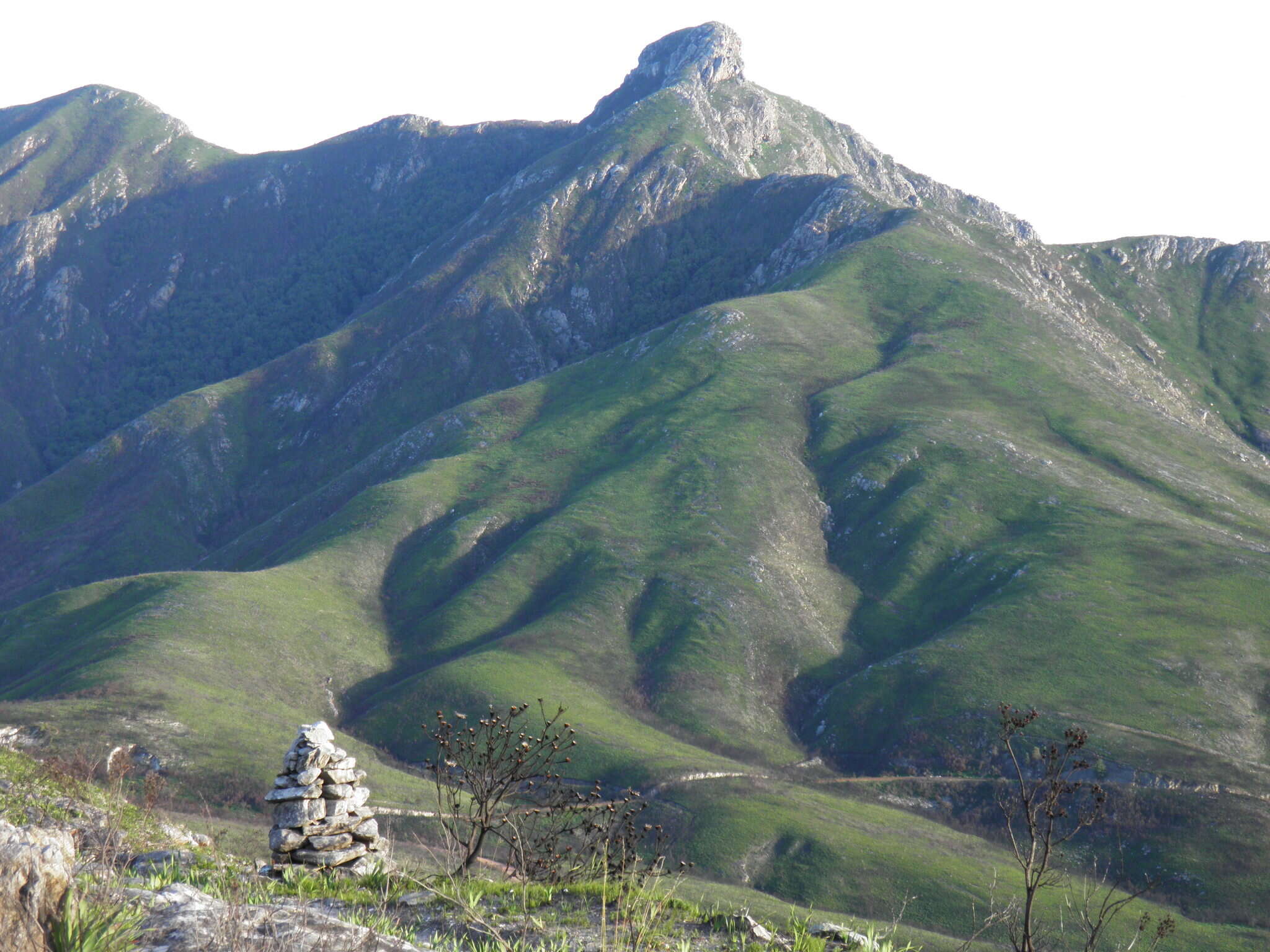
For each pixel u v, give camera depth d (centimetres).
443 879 1236
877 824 10944
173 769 10875
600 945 932
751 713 14088
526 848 1255
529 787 1337
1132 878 9725
